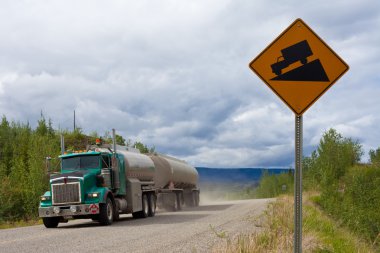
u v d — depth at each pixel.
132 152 24.81
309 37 6.85
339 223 18.47
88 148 21.44
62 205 18.84
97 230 16.53
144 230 15.85
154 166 27.22
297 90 6.82
